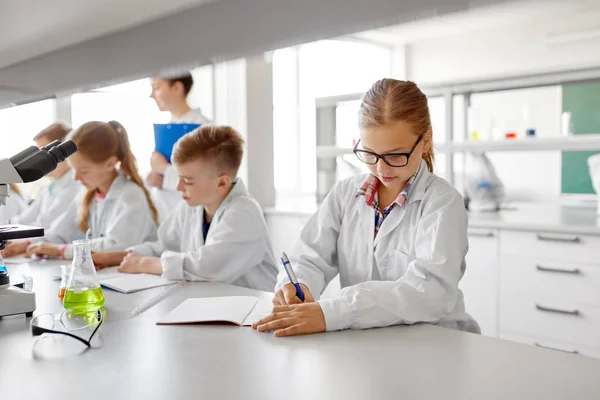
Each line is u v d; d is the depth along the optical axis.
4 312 1.03
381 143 1.09
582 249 2.25
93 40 0.59
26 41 0.60
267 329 0.94
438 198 1.17
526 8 0.31
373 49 4.84
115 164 1.95
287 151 4.32
